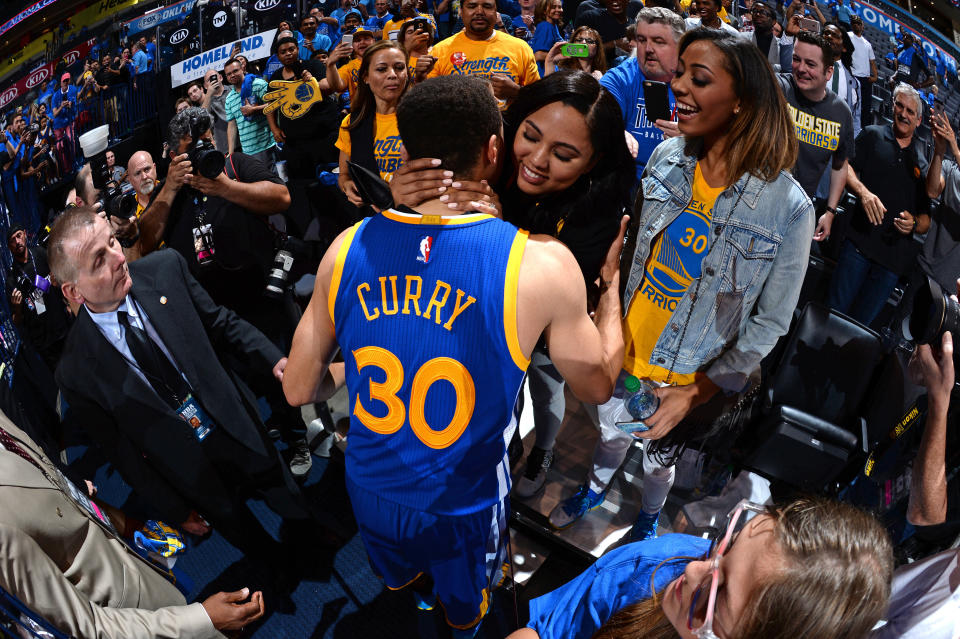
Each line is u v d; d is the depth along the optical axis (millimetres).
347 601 2312
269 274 2764
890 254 2689
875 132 2605
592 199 1421
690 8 3150
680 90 1573
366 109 2799
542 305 1146
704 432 2082
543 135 1290
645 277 1872
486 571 1523
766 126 1546
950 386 1531
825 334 2354
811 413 2328
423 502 1303
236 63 4027
